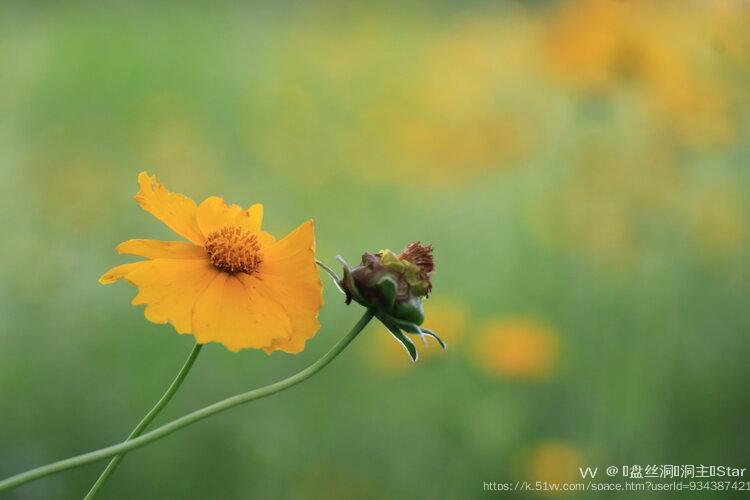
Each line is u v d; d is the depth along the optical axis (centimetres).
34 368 117
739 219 143
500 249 161
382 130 186
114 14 250
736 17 141
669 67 139
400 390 120
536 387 121
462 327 125
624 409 115
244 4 264
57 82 205
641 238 139
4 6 250
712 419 116
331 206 174
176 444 110
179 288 69
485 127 179
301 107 196
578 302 136
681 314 130
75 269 136
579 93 143
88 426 109
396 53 232
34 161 155
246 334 69
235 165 187
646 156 142
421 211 176
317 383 123
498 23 227
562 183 153
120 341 125
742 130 145
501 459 110
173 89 212
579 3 144
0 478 100
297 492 105
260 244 71
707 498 104
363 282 69
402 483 108
